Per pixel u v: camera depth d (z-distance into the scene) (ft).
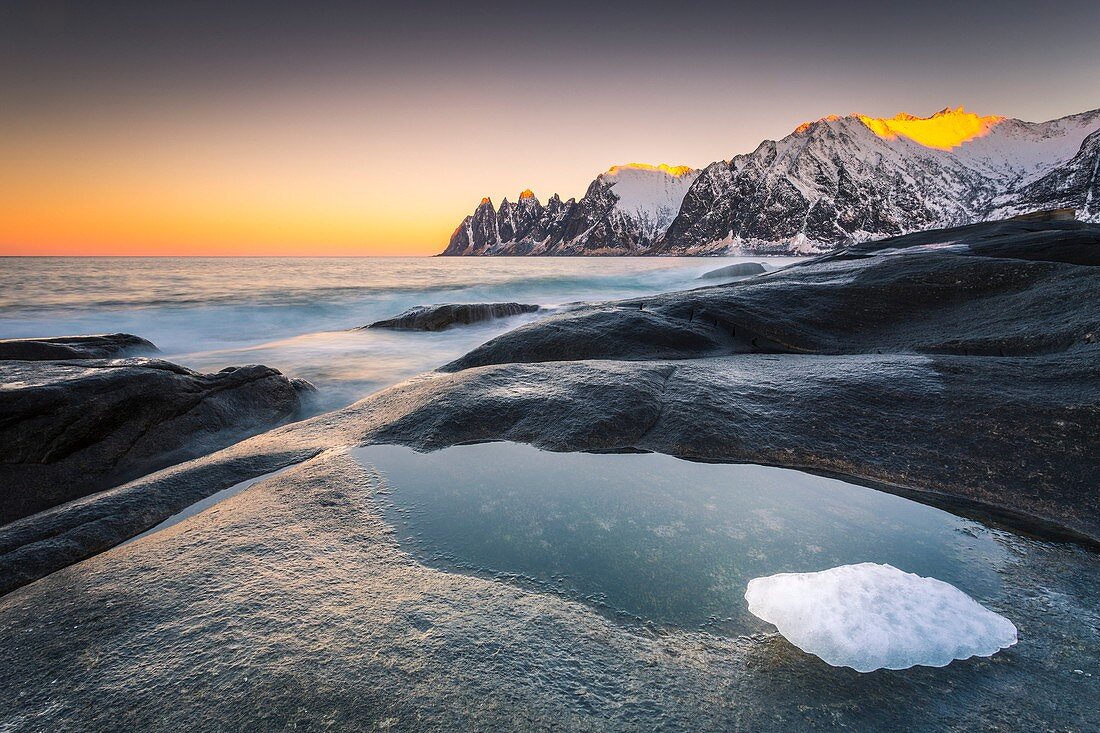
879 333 26.58
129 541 11.93
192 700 6.37
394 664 6.83
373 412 19.53
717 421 16.05
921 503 12.28
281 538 10.67
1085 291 22.16
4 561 10.51
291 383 27.71
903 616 7.73
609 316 29.45
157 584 9.03
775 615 7.95
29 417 17.08
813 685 6.70
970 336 22.59
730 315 28.76
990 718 6.19
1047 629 7.84
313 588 8.78
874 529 11.08
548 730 5.89
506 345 28.19
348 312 75.66
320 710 6.12
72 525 11.93
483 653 7.10
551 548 10.26
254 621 7.85
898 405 15.88
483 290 100.83
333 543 10.49
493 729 5.88
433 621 7.82
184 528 11.40
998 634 7.54
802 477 13.69
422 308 56.18
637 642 7.54
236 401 23.52
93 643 7.61
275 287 102.17
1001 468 12.89
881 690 6.61
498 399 18.16
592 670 6.91
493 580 9.14
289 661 6.91
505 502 12.33
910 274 30.19
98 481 17.63
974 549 10.32
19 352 26.07
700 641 7.59
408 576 9.23
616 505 12.14
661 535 10.75
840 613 7.78
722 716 6.20
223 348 46.68
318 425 18.79
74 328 57.00
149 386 20.20
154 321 62.49
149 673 6.88
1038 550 10.29
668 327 27.96
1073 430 13.32
